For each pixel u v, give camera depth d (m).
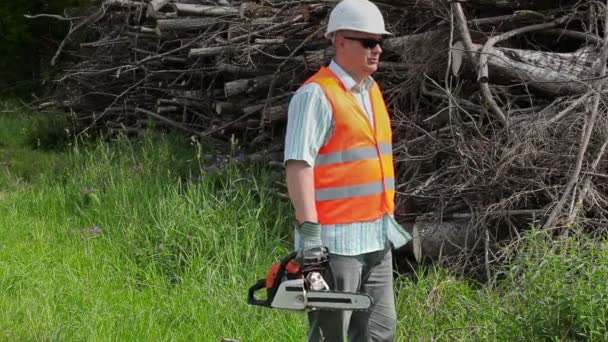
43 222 19.41
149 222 18.16
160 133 25.20
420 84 17.88
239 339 13.59
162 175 20.94
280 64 20.34
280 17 20.83
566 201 14.66
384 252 10.77
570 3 18.05
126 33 26.38
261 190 18.42
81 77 27.83
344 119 10.39
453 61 16.61
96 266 16.88
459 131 15.84
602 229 14.39
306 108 10.27
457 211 16.12
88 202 20.44
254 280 15.57
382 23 10.47
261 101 22.27
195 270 16.16
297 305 10.02
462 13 16.48
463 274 15.02
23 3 37.47
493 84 16.89
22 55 37.66
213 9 22.45
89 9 29.16
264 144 22.50
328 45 19.91
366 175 10.50
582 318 11.45
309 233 10.10
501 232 15.48
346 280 10.49
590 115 15.10
